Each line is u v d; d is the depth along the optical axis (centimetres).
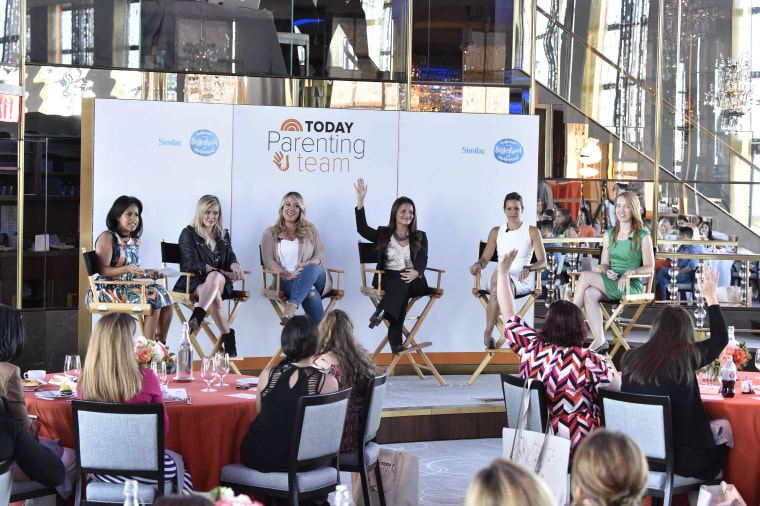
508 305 491
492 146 770
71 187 817
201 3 809
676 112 895
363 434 433
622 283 728
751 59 897
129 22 805
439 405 659
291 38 820
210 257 704
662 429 418
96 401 384
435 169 766
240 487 406
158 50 805
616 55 888
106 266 673
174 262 707
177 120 727
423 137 764
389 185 759
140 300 668
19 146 801
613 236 754
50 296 819
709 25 895
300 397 395
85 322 712
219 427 414
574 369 443
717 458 439
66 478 389
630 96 890
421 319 739
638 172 891
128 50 805
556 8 879
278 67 817
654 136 893
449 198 766
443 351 773
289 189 746
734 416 447
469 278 771
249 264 739
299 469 402
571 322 449
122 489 379
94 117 714
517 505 174
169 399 422
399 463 450
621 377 449
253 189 739
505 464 182
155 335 677
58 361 823
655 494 424
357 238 757
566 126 883
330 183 752
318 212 751
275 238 725
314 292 716
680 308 440
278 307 723
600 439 221
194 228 705
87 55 805
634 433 425
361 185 752
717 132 898
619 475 215
